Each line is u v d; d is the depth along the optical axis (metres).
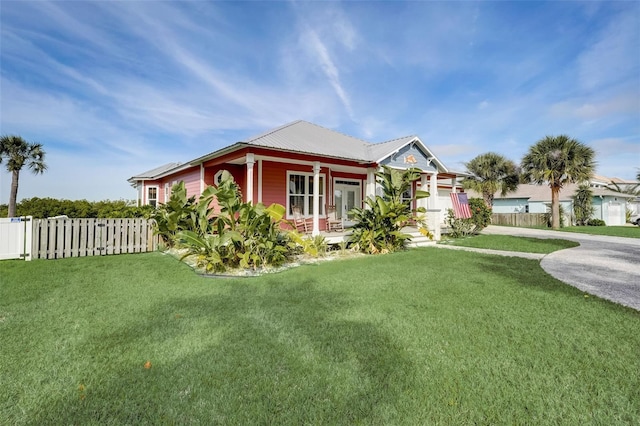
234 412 2.18
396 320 3.93
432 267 7.53
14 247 8.51
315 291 5.33
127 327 3.67
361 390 2.43
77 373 2.66
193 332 3.54
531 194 33.25
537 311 4.30
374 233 10.23
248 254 7.08
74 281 5.98
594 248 11.60
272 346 3.20
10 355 2.97
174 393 2.39
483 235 16.73
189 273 6.82
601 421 2.11
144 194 20.00
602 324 3.82
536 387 2.49
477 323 3.84
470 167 29.14
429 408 2.23
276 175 12.00
